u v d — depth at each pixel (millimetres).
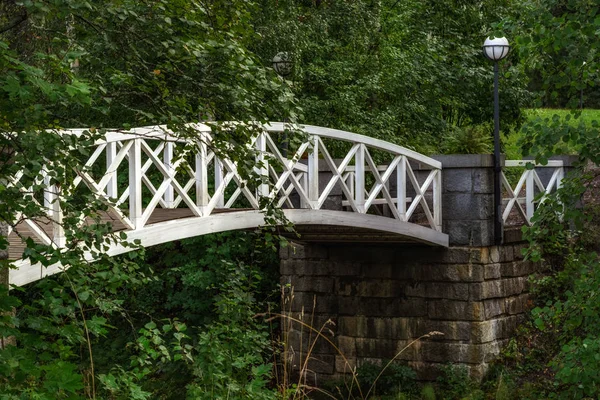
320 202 11727
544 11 7293
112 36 5402
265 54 15992
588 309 7312
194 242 17125
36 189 4633
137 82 5789
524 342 14141
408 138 18875
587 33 7102
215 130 5867
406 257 14312
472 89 20828
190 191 16453
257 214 10414
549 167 15547
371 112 18625
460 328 13836
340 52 18797
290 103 6125
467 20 20969
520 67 21000
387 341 14500
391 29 20031
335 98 17609
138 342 6328
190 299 17500
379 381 14266
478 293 13734
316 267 15195
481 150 15164
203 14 5668
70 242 4816
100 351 16906
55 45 5188
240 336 7617
